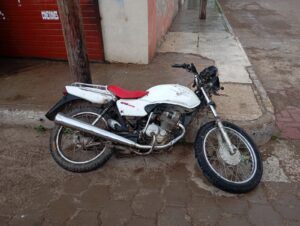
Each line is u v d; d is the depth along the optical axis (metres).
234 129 3.29
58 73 5.47
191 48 6.41
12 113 4.29
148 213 2.92
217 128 3.26
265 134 3.78
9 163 3.64
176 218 2.85
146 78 5.03
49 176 3.42
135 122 3.33
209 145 3.52
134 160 3.62
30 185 3.29
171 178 3.35
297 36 8.30
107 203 3.04
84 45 3.79
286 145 3.84
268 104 4.16
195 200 3.05
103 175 3.41
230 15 11.22
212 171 3.06
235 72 5.20
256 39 8.07
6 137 4.12
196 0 13.65
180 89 3.23
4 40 6.01
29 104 4.40
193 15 10.00
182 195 3.12
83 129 3.26
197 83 3.24
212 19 9.30
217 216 2.87
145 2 5.08
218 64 5.54
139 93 3.28
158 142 3.26
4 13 5.71
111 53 5.64
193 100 3.19
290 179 3.30
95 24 5.38
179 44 6.69
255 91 4.53
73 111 3.45
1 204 3.05
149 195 3.13
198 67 5.41
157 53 6.15
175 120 3.20
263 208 2.95
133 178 3.36
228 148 3.15
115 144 3.34
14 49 6.07
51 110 3.41
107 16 5.30
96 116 3.44
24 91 4.82
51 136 3.43
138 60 5.61
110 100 3.34
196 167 3.50
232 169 3.32
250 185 3.04
